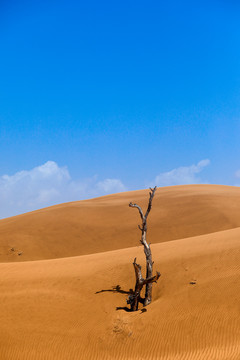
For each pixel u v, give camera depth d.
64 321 19.48
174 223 57.00
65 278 23.41
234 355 15.38
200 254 22.91
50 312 20.17
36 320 19.53
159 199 69.44
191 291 19.78
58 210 67.00
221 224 54.53
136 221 59.78
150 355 16.83
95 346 17.78
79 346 17.86
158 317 18.53
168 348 16.91
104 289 22.00
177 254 23.86
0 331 18.64
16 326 19.08
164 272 22.22
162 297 20.30
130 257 25.33
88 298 21.36
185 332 17.34
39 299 21.25
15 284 22.91
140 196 76.50
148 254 20.92
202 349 16.34
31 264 27.28
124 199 75.44
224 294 18.72
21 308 20.44
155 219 59.28
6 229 58.59
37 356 17.44
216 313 17.75
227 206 60.34
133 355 17.02
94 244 54.41
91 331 18.64
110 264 24.53
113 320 18.98
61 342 18.14
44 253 52.03
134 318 18.86
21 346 17.91
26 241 54.00
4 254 50.66
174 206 63.59
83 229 58.22
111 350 17.47
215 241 24.73
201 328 17.28
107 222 60.59
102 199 80.00
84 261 26.48
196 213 58.97
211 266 21.33
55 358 17.36
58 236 56.09
